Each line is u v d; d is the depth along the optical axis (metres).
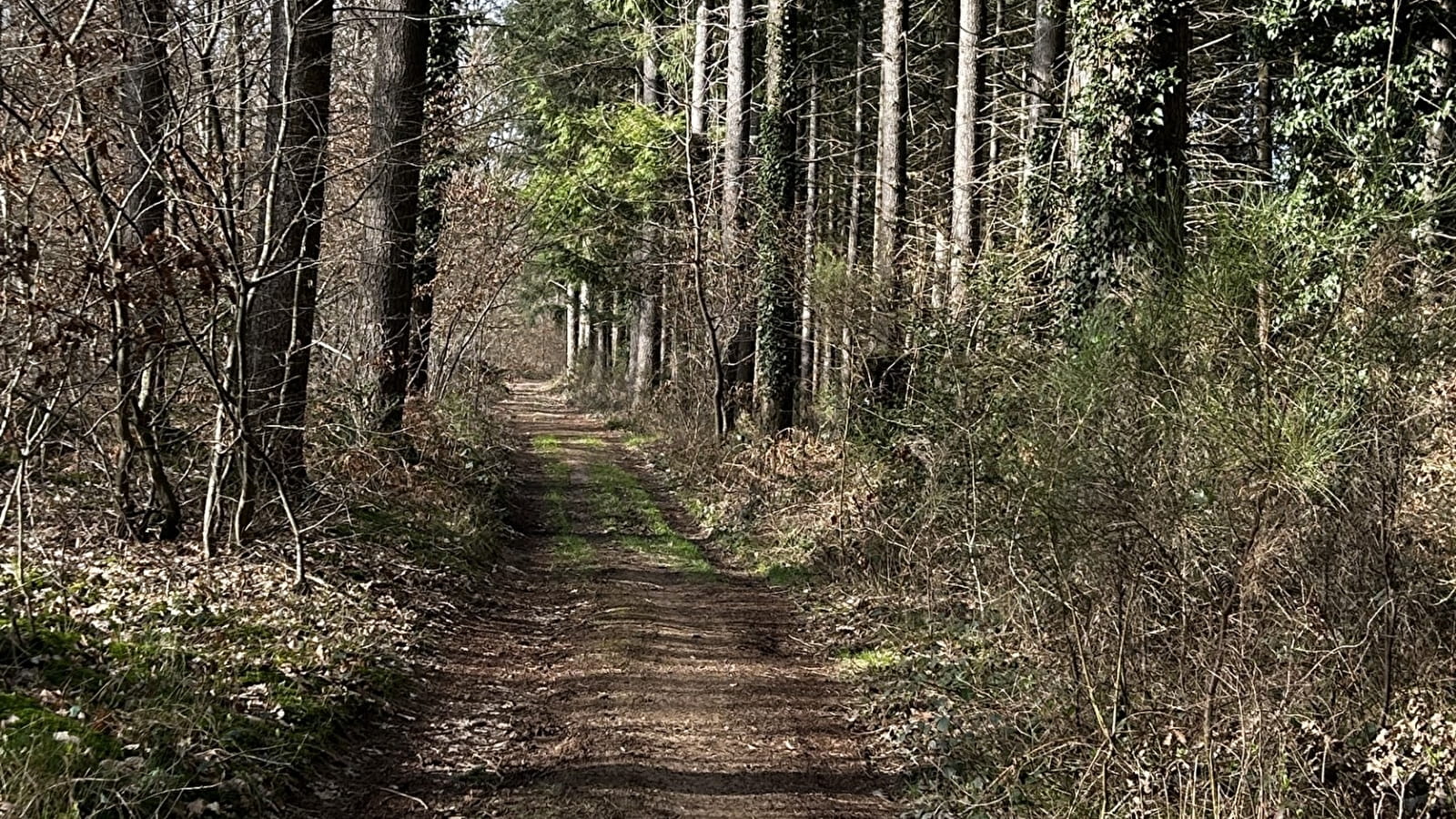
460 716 6.53
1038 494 5.29
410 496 11.44
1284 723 4.46
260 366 9.03
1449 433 4.49
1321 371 4.52
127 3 6.90
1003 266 10.12
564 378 39.28
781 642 8.66
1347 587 4.49
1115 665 5.14
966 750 5.80
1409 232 4.73
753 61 21.67
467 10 13.77
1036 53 14.06
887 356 11.41
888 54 15.15
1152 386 4.84
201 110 7.15
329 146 10.91
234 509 8.48
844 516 11.16
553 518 14.08
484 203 16.77
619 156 20.61
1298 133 11.47
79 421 7.61
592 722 6.50
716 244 18.25
